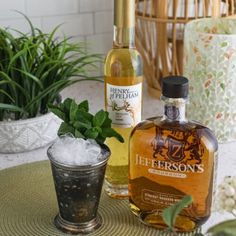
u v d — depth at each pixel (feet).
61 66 3.07
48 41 3.16
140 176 2.21
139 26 3.74
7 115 3.03
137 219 2.30
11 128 2.86
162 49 3.63
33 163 2.81
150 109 3.62
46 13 4.04
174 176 2.15
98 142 2.19
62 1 4.05
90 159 2.10
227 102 3.08
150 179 2.19
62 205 2.20
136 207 2.27
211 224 2.27
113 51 2.38
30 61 3.01
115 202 2.45
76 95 3.91
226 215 2.33
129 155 2.26
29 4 3.97
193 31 3.13
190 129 2.17
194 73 3.09
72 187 2.13
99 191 2.20
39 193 2.52
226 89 3.05
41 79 2.99
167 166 2.15
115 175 2.47
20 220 2.31
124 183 2.48
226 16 3.63
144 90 3.97
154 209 2.22
